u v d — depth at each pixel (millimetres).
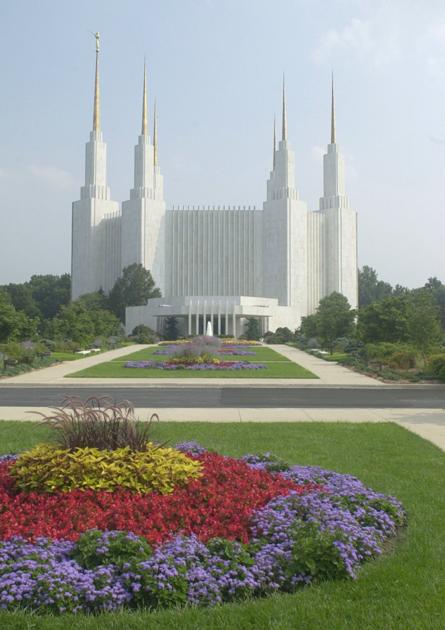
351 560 6324
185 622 5207
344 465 11383
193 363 40469
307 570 6211
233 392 26219
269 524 7129
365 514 7738
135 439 9328
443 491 9516
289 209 131375
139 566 5898
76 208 141500
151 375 33781
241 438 14133
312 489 8766
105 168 141125
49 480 8242
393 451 12695
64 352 59500
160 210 134125
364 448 13031
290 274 130625
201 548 6383
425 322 37875
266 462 10594
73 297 141375
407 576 6156
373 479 10289
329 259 137875
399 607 5445
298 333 104312
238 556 6301
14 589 5555
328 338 59000
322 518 7246
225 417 18016
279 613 5371
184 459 9156
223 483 8789
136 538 6383
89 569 6070
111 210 141250
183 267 136500
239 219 137125
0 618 5203
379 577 6137
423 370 34094
